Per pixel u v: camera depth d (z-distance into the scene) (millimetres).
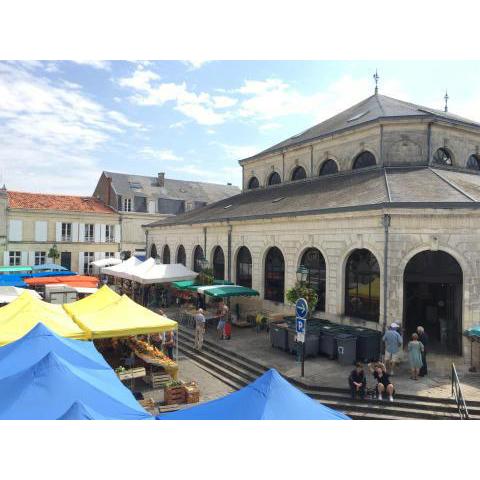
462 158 18719
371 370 11000
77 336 11164
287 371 12055
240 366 13141
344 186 17141
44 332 9031
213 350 14672
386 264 12844
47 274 25516
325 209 14617
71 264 36938
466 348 12352
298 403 6297
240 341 15547
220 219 20312
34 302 12445
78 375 7105
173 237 26188
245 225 19062
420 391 10391
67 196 39531
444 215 12398
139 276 19812
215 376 12984
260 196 22844
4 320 11359
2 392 6512
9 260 34156
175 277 20438
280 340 14164
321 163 21109
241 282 19781
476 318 12328
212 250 21688
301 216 15656
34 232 35219
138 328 12016
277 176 24297
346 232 14258
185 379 12695
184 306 20438
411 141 17719
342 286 14477
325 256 15031
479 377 11359
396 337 11602
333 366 12477
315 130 24453
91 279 24750
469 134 18969
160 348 14836
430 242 12516
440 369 11945
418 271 12891
